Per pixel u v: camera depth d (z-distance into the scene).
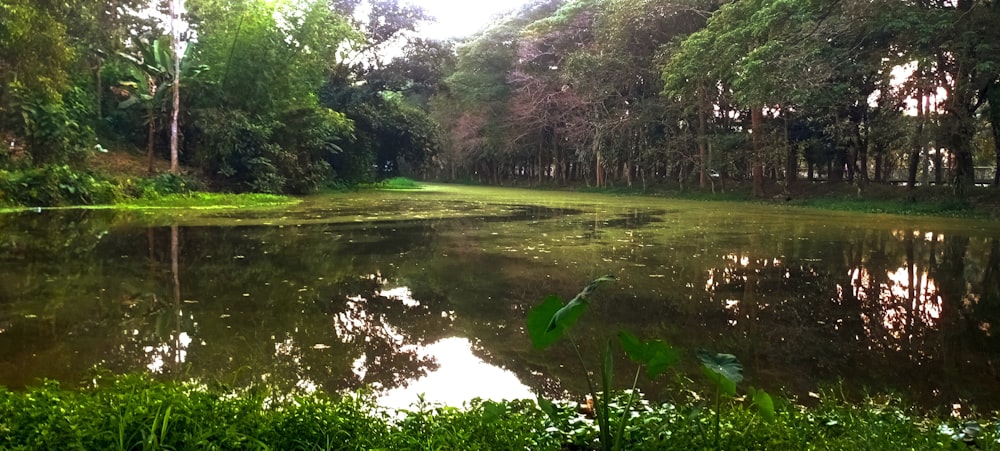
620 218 14.95
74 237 9.62
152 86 20.16
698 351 2.54
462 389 3.71
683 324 5.26
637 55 27.31
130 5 21.16
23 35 12.78
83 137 16.47
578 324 5.22
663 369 2.49
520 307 5.74
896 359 4.42
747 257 8.74
